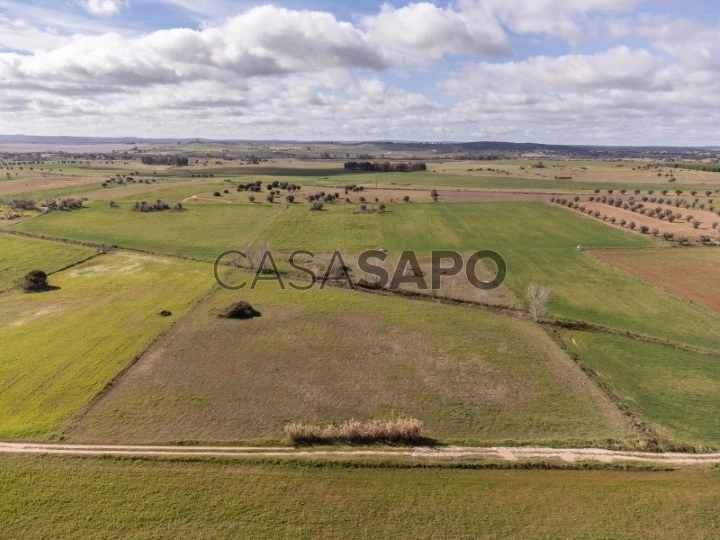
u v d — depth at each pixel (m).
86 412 34.88
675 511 25.91
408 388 39.28
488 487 27.62
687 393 39.47
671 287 64.88
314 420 34.62
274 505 26.05
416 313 55.59
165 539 23.70
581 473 28.94
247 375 40.88
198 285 65.06
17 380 39.31
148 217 113.06
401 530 24.56
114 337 47.88
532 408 36.62
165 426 33.34
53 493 26.52
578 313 56.28
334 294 61.78
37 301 58.22
